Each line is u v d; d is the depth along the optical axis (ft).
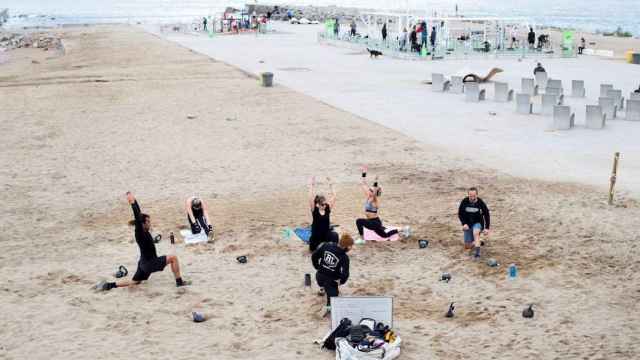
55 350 32.55
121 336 33.94
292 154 71.61
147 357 31.73
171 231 49.42
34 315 36.37
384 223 49.52
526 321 34.55
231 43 211.00
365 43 186.29
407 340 32.76
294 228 49.42
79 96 111.45
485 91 111.34
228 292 39.01
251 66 148.87
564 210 51.80
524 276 40.06
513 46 179.11
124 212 54.34
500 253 43.70
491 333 33.42
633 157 68.08
